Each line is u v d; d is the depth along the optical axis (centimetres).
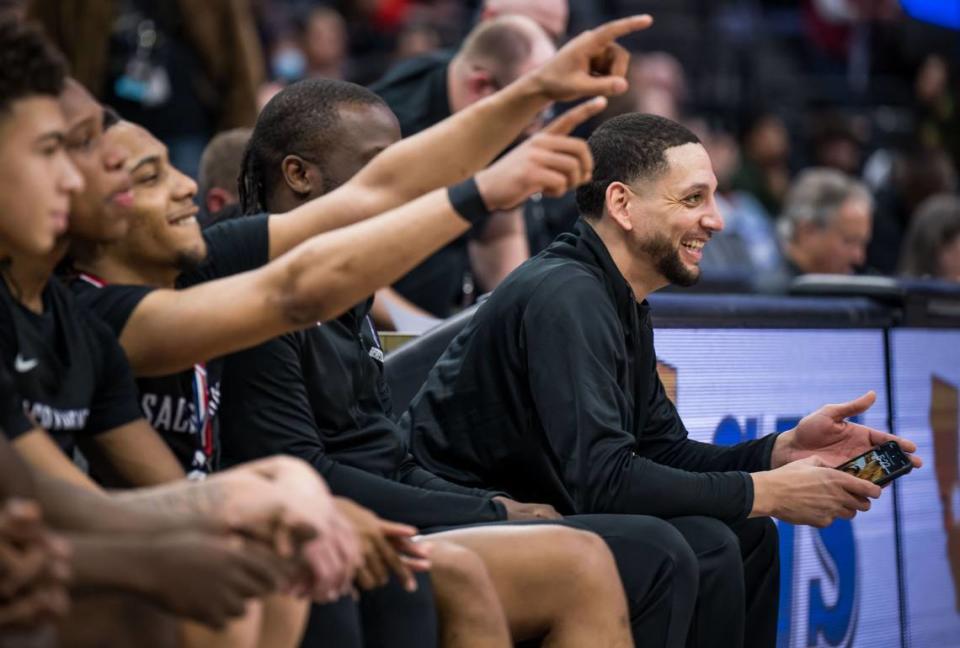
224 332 552
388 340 902
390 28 2336
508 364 723
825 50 2875
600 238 747
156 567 421
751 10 2853
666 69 2036
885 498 935
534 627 614
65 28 1213
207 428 613
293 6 2298
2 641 402
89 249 589
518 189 523
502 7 1285
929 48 2898
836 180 1372
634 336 744
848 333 920
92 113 552
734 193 2045
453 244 1148
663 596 650
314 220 622
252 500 462
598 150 749
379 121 721
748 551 760
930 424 962
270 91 1452
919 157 1803
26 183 489
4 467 444
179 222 589
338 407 682
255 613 480
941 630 963
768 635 766
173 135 1268
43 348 525
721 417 852
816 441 767
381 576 544
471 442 737
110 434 552
